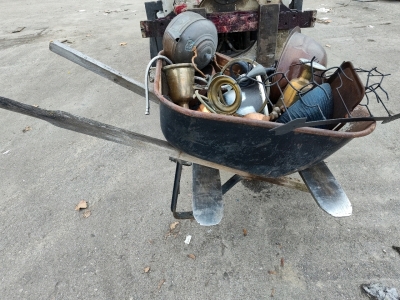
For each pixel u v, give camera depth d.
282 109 1.52
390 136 2.70
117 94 3.69
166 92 1.78
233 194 2.26
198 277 1.78
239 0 2.57
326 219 2.04
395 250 1.84
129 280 1.79
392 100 3.12
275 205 2.16
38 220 2.19
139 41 5.24
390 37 4.60
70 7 7.96
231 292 1.70
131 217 2.16
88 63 1.78
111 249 1.96
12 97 3.69
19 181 2.53
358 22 5.33
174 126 1.38
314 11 2.65
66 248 1.99
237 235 1.99
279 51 2.85
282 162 1.43
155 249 1.95
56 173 2.58
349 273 1.74
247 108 1.54
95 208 2.25
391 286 1.66
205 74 2.04
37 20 6.88
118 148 2.82
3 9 8.11
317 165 1.71
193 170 1.70
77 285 1.78
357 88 1.38
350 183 2.28
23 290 1.78
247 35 3.17
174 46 1.84
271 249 1.89
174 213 1.90
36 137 3.04
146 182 2.44
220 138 1.33
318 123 1.15
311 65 1.46
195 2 2.75
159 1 3.21
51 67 4.46
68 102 3.55
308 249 1.88
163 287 1.74
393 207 2.09
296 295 1.66
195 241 1.97
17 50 5.14
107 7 7.76
